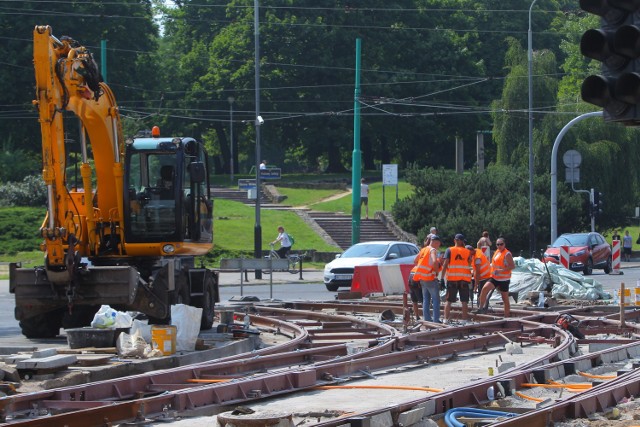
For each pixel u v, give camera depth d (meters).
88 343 29.56
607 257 82.25
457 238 41.12
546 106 105.50
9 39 119.06
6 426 16.83
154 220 35.97
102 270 32.72
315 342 34.03
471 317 43.66
